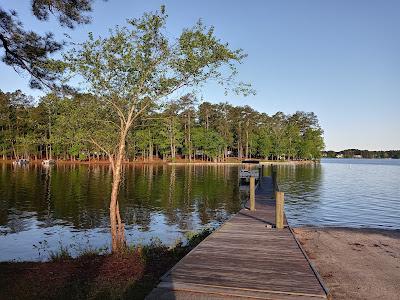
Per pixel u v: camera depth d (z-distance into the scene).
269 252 8.01
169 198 27.11
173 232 16.20
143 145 74.88
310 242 10.30
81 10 8.07
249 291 5.61
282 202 11.09
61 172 50.78
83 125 9.83
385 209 23.06
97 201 24.92
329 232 11.91
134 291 6.30
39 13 7.98
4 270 8.08
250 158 103.94
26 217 19.27
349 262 8.16
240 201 25.94
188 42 8.66
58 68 8.51
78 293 6.27
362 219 19.44
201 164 80.75
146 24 8.52
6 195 27.17
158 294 5.54
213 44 8.73
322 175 57.72
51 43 8.46
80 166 66.19
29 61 8.41
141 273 7.53
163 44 8.72
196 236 12.24
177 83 9.10
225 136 89.38
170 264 8.34
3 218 18.92
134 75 8.98
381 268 7.70
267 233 10.28
